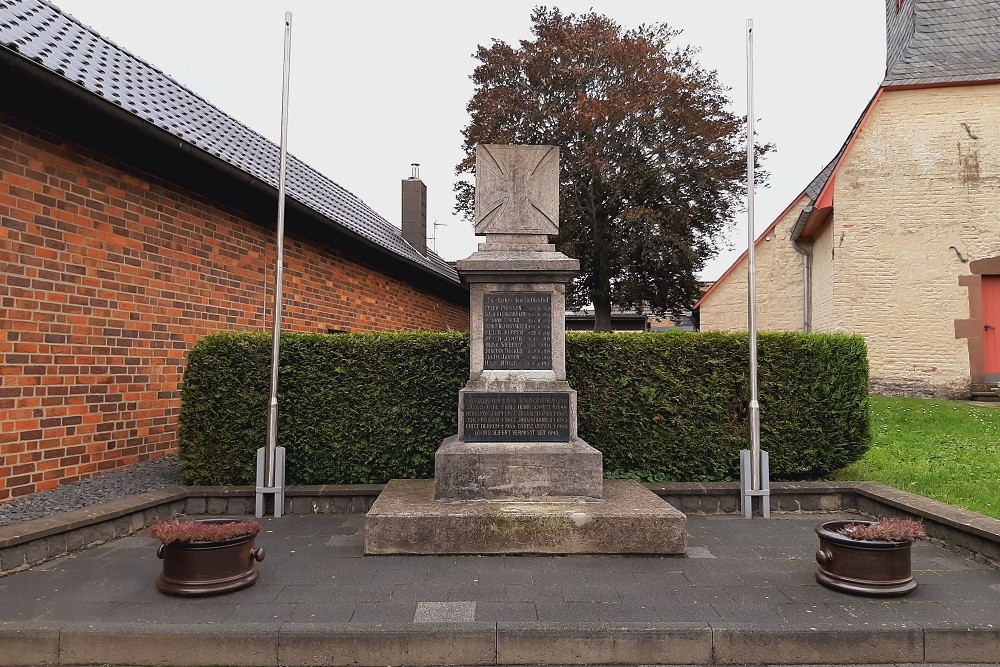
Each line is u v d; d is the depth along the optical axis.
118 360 6.23
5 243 5.11
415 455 6.38
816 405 6.46
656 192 21.98
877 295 13.48
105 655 3.38
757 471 6.02
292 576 4.30
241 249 8.09
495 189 5.86
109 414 6.12
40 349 5.40
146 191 6.61
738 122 22.30
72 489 5.48
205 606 3.76
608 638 3.43
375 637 3.40
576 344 6.57
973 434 8.68
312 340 6.41
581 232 22.28
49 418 5.47
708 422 6.47
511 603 3.82
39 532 4.44
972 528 4.68
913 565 4.57
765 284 17.66
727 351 6.52
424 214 18.91
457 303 17.56
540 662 3.42
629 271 23.08
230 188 7.61
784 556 4.78
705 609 3.74
